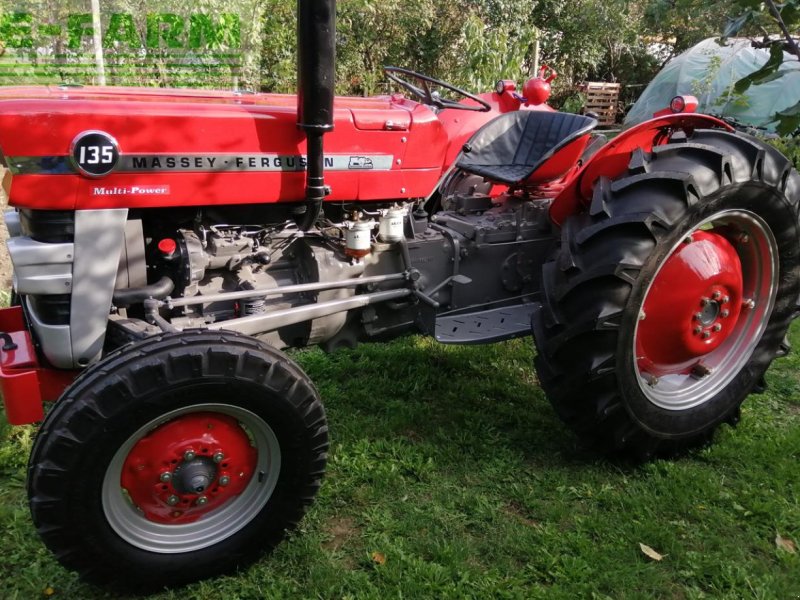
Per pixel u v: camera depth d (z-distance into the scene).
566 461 2.83
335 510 2.48
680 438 2.83
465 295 3.21
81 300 2.11
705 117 2.78
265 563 2.22
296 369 2.07
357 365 3.63
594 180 2.80
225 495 2.14
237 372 1.94
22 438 2.81
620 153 2.77
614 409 2.60
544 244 3.38
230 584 2.13
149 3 6.39
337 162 2.50
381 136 2.57
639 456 2.78
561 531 2.40
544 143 3.68
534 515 2.48
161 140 2.13
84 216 2.07
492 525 2.43
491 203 3.52
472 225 3.15
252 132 2.29
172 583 2.08
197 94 2.57
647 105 11.55
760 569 2.23
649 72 15.51
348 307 2.64
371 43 8.55
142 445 1.97
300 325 2.68
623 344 2.52
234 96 2.62
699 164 2.57
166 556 2.04
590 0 13.22
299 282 2.65
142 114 2.10
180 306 2.35
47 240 2.08
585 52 13.88
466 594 2.09
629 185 2.55
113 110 2.06
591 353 2.52
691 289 2.72
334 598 2.08
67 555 1.91
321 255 2.61
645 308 2.69
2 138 1.90
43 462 1.80
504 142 3.76
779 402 3.42
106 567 1.96
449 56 9.45
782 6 2.61
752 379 3.02
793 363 3.82
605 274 2.44
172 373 1.86
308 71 2.11
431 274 3.02
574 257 2.57
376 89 8.62
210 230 2.38
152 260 2.38
